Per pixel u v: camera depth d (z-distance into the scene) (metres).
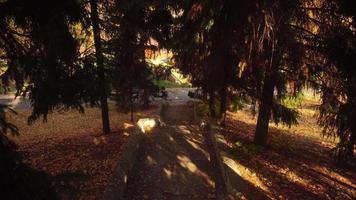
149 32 17.23
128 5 14.40
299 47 12.31
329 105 13.77
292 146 18.83
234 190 11.43
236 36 13.95
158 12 16.48
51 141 16.94
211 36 14.99
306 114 29.16
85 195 10.23
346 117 12.91
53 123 21.64
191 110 25.75
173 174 12.77
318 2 12.42
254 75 15.79
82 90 12.69
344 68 11.22
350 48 11.03
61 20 7.39
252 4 12.31
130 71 18.98
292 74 13.96
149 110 25.91
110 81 15.95
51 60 9.73
